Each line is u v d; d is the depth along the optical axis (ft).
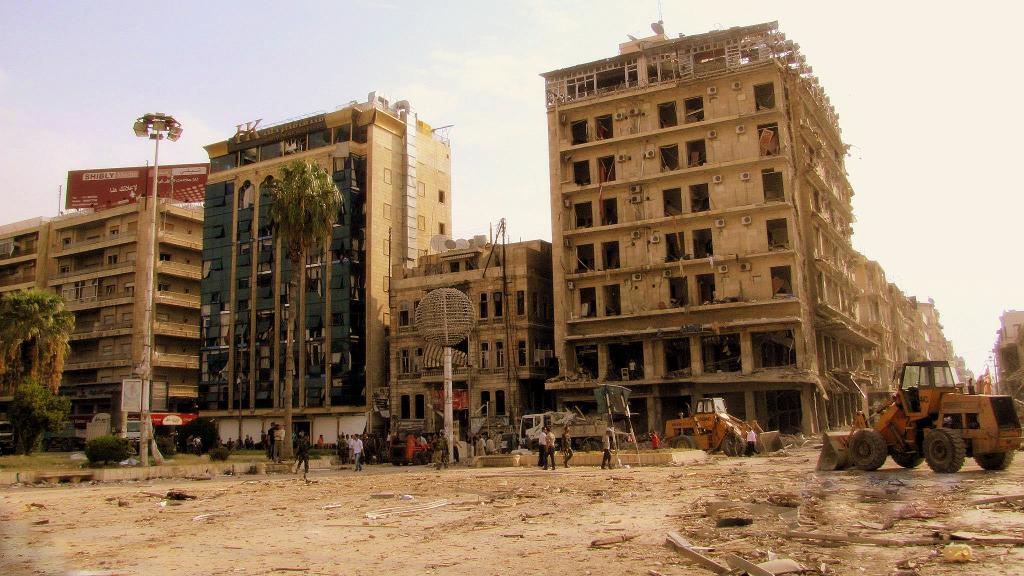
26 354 196.24
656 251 197.36
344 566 38.40
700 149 204.64
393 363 223.71
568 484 80.53
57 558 42.55
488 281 215.10
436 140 281.54
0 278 324.39
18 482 100.58
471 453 154.20
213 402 259.19
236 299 261.85
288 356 157.28
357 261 245.24
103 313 288.92
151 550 44.98
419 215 266.36
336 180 248.52
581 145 209.26
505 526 50.96
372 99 260.62
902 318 383.86
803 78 216.54
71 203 304.09
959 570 32.30
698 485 73.87
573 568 35.86
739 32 199.41
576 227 211.82
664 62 207.41
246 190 268.21
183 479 111.24
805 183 203.10
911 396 82.02
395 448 149.38
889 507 52.31
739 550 37.99
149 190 298.76
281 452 152.97
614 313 204.23
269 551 43.65
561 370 200.85
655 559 37.24
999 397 76.64
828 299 219.82
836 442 86.12
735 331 183.73
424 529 50.75
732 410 191.83
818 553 36.70
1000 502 52.37
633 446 134.51
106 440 122.83
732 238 189.88
